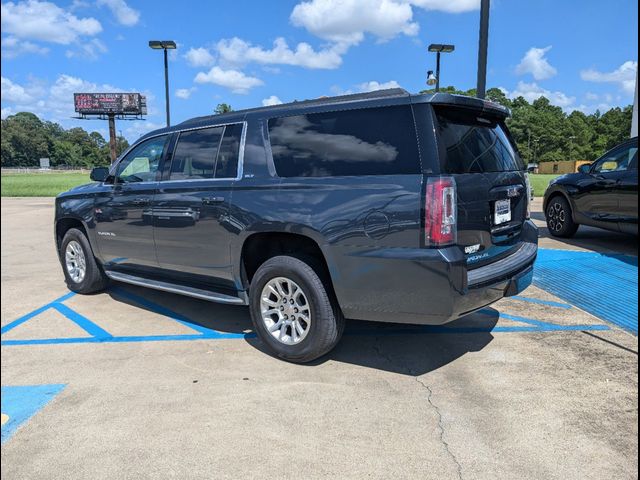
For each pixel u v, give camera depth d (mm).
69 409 3223
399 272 3229
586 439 2818
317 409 3186
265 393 3410
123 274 5484
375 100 3484
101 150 172875
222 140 4352
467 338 4391
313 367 3836
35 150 149000
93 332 4688
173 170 4750
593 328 4574
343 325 3805
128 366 3893
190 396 3381
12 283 6691
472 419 3045
